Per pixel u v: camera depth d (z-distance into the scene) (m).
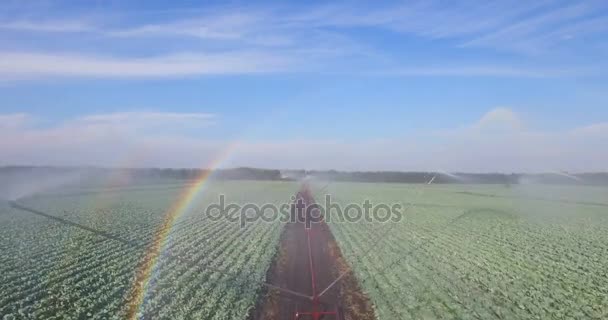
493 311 16.31
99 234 30.92
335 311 16.12
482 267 22.98
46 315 15.22
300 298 17.61
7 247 25.95
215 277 20.09
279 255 25.67
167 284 18.97
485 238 32.28
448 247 28.48
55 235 30.11
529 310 16.45
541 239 32.19
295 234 33.25
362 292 18.41
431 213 47.78
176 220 39.44
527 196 72.50
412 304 16.89
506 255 26.16
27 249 25.45
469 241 30.91
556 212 49.62
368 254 25.86
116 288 18.14
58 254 24.30
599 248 28.92
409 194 75.88
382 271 21.73
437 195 73.50
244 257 24.38
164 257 24.03
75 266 21.72
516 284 19.91
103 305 16.31
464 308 16.56
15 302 16.42
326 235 32.94
